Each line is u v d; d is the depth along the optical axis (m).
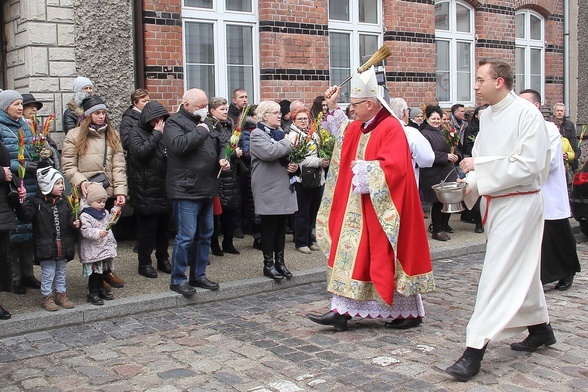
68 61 7.95
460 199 4.99
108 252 5.92
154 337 5.28
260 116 6.76
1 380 4.43
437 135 8.87
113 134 6.85
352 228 5.29
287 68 9.80
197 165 6.12
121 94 8.30
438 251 8.23
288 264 7.46
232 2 9.51
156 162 6.70
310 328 5.46
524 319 4.50
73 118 7.32
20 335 5.37
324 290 6.76
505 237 4.37
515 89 13.80
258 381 4.32
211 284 6.40
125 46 8.30
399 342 5.07
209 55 9.34
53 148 6.84
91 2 8.04
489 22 12.80
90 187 5.95
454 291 6.61
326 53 10.20
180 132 6.06
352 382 4.27
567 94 14.61
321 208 5.68
